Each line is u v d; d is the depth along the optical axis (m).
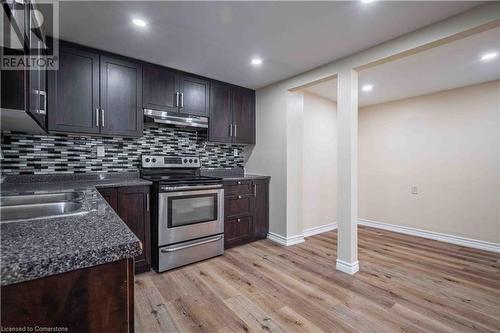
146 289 2.10
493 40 2.12
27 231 0.73
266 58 2.56
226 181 3.01
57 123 2.15
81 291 0.61
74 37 2.13
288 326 1.65
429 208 3.66
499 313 1.80
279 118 3.33
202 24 1.94
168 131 3.13
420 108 3.76
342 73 2.53
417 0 1.63
